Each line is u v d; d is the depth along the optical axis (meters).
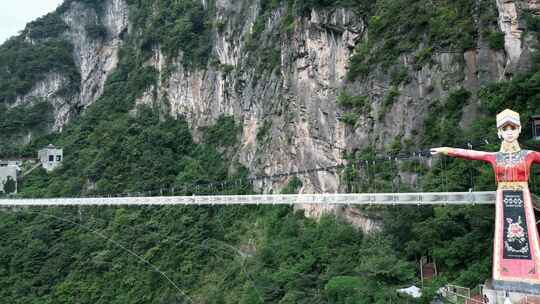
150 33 90.44
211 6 84.25
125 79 94.94
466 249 32.53
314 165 53.09
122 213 63.91
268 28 67.19
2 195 78.06
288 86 59.16
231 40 75.50
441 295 30.95
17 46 109.12
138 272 56.22
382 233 39.47
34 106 98.88
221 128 73.31
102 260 58.38
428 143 40.50
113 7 107.38
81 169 76.88
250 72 68.62
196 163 71.25
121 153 75.06
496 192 30.20
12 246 64.12
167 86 84.94
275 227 51.72
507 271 27.94
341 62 51.84
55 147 85.88
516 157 28.36
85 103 103.31
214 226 58.91
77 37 108.94
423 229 35.28
